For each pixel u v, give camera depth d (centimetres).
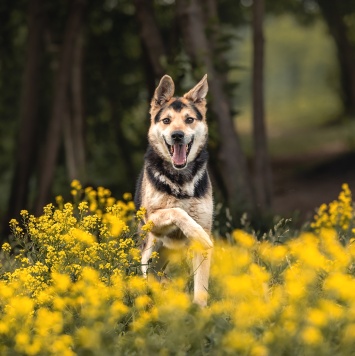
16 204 1736
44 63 2184
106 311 605
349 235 920
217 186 1486
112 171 2409
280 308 596
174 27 1758
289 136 4131
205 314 568
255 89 1778
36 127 1788
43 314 602
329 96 5303
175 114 808
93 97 2323
